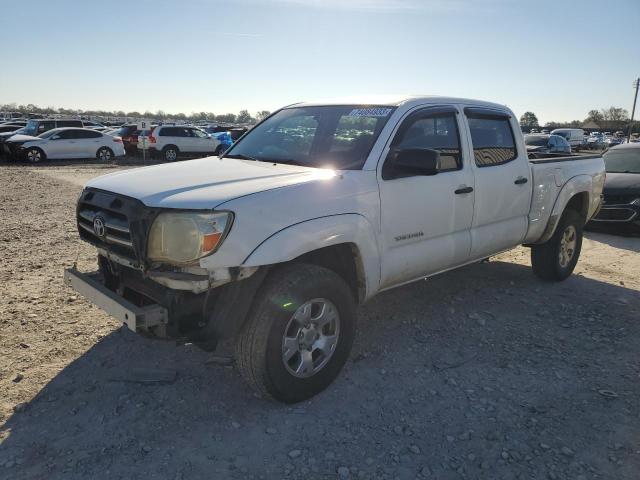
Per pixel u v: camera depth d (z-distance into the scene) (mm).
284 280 3260
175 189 3221
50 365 3881
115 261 3438
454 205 4375
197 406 3410
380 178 3793
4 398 3436
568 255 6113
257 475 2793
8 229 8523
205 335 3180
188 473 2793
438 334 4559
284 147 4340
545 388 3693
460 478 2795
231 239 2996
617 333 4656
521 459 2941
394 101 4273
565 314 5086
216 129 39781
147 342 4273
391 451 3002
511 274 6395
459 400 3527
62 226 8883
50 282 5688
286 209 3219
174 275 3021
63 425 3176
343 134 4113
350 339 3676
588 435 3160
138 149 28344
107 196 3406
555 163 5664
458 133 4531
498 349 4297
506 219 5055
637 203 8742
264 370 3230
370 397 3553
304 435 3135
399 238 3955
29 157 23578
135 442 3035
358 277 3768
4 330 4426
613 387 3725
